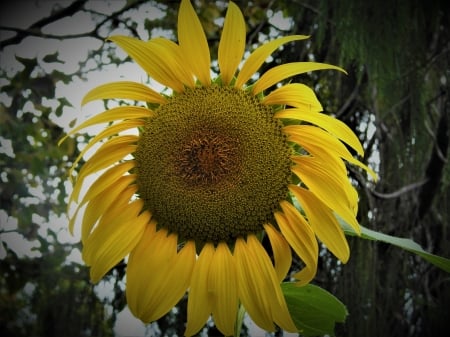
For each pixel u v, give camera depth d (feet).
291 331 1.11
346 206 1.09
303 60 2.11
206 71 1.14
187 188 1.17
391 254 2.04
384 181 2.07
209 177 1.16
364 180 2.06
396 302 2.01
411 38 2.08
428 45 2.09
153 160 1.17
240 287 1.15
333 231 1.12
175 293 1.16
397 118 2.09
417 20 2.08
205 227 1.18
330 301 1.20
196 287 1.16
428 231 2.08
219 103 1.15
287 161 1.15
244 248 1.18
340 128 1.07
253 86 1.15
